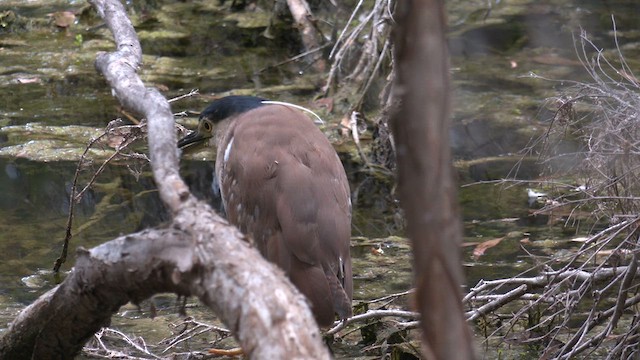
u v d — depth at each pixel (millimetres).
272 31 18875
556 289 7836
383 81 14789
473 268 10227
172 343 8266
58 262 10008
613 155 8008
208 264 4402
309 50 17484
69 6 20250
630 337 7812
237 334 4156
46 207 11836
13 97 15531
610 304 9164
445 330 1981
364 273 10211
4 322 8844
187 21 19609
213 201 11883
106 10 7859
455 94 15727
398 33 2006
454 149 13656
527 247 10680
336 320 8656
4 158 13094
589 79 16250
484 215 11688
